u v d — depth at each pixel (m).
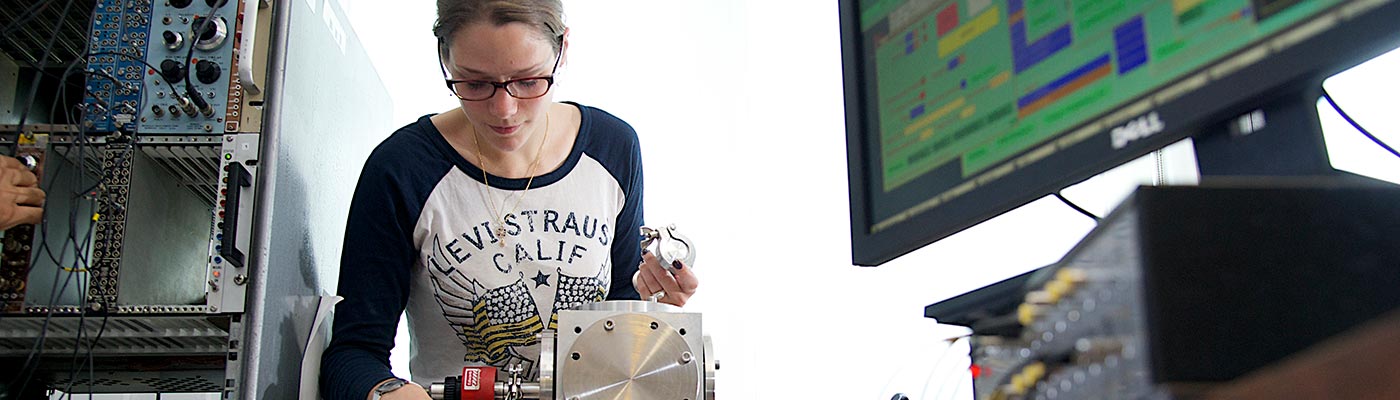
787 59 2.97
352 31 2.04
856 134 0.98
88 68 1.60
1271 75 0.56
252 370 1.49
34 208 1.46
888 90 0.94
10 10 1.68
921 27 0.91
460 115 1.69
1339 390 0.31
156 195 1.65
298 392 1.71
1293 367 0.33
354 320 1.53
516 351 1.52
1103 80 0.69
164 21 1.63
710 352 1.20
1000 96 0.79
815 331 2.75
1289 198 0.47
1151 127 0.64
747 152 2.92
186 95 1.57
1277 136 0.62
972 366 0.73
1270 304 0.45
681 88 2.99
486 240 1.62
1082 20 0.72
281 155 1.60
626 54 3.03
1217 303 0.45
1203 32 0.62
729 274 2.84
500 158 1.64
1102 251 0.49
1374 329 0.30
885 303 2.72
